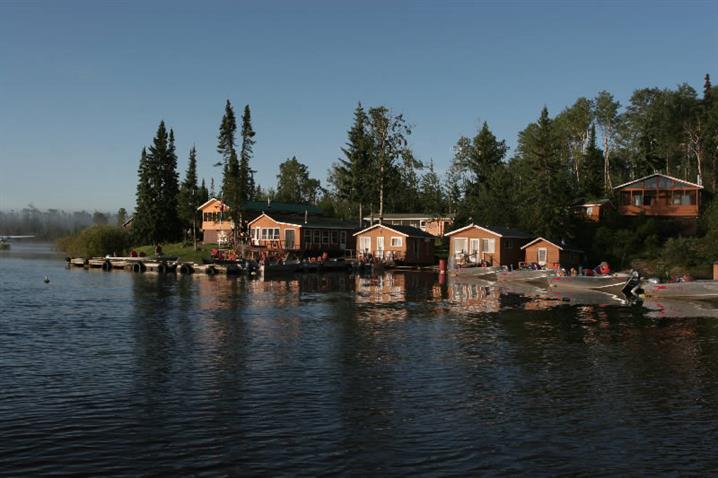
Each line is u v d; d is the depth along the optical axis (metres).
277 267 66.12
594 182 96.75
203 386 17.80
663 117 100.88
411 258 80.75
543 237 75.06
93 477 11.49
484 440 13.53
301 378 18.80
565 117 113.88
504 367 20.42
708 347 24.06
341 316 32.66
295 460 12.34
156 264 72.88
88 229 102.12
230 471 11.77
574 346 24.19
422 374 19.39
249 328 28.33
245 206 93.00
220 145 92.38
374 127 92.75
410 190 126.56
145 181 106.69
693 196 77.56
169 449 12.88
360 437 13.63
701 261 58.66
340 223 94.62
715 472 11.91
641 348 23.80
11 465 12.03
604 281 47.69
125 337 25.80
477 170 107.31
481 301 40.66
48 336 25.98
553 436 13.81
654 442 13.48
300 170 163.00
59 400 16.36
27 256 117.69
